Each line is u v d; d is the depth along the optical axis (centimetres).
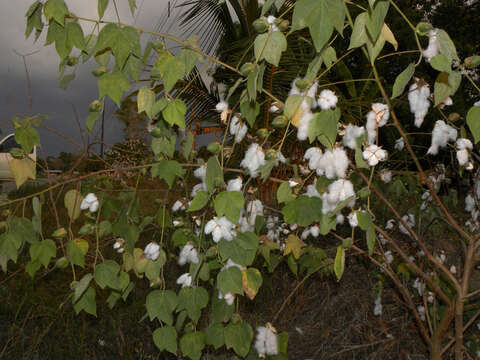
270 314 226
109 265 104
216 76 332
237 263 91
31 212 260
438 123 112
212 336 104
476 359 156
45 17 79
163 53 86
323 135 84
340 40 488
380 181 183
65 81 92
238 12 379
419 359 174
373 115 97
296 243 156
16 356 170
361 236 264
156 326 201
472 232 177
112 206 132
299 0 59
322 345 192
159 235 264
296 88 87
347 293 225
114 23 82
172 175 103
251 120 94
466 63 78
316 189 105
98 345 185
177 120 86
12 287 228
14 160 104
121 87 85
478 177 148
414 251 189
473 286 196
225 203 85
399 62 634
